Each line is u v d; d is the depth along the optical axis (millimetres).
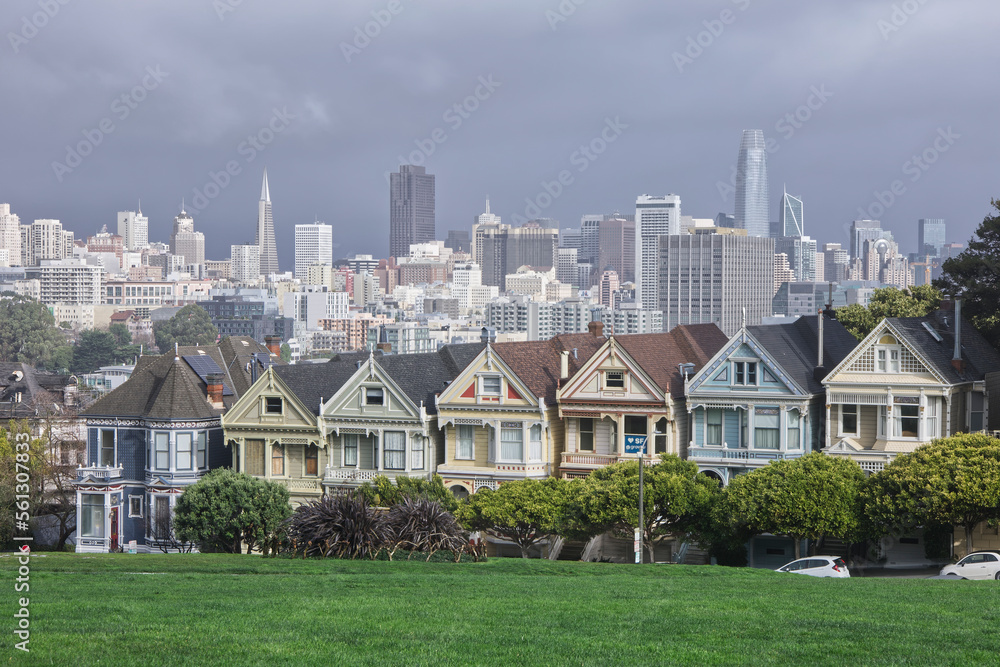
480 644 54062
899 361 110125
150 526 127562
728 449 114500
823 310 126125
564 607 64188
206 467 129500
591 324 135500
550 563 92062
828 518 98938
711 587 75062
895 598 69250
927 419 109000
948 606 65562
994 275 146625
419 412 121188
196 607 63500
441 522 96438
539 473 118688
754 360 113250
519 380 118750
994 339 133375
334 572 84000
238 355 147000
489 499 109375
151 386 132375
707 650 53000
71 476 136500
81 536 129750
